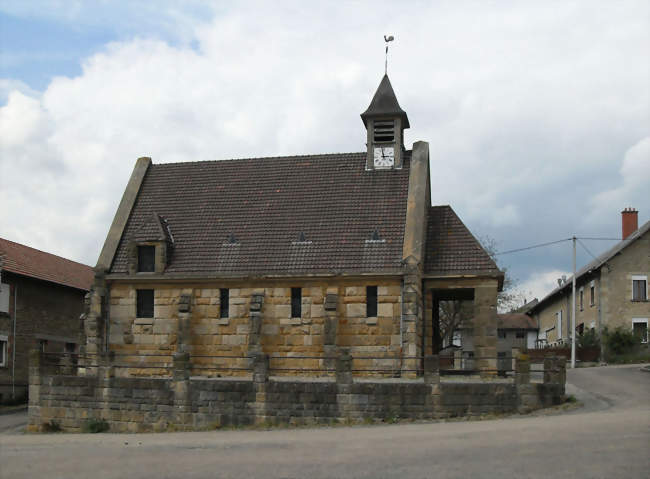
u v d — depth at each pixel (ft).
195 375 114.21
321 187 126.31
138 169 135.74
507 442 57.88
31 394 100.78
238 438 72.69
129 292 118.73
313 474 47.70
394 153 127.13
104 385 97.81
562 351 183.21
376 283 111.55
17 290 144.77
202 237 122.42
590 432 60.95
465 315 213.66
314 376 110.01
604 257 190.90
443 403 87.40
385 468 48.88
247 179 130.93
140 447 65.46
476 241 117.39
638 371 143.74
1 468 53.62
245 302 115.24
